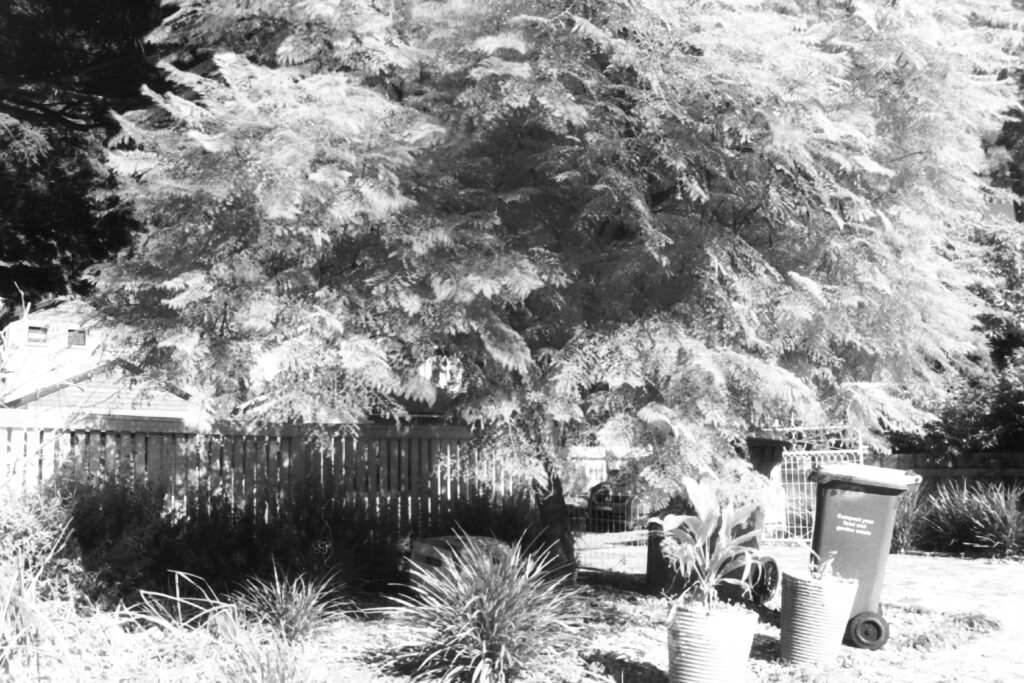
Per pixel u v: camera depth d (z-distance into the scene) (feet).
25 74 41.70
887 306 26.40
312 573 31.89
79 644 22.49
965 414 59.57
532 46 23.02
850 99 24.90
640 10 22.36
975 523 53.26
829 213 25.41
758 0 22.11
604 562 43.42
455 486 41.75
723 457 25.38
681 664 21.90
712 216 25.86
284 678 20.40
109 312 24.66
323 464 39.01
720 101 22.88
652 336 24.35
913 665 26.25
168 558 30.58
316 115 20.17
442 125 24.49
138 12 39.17
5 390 27.02
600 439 25.36
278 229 21.63
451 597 24.25
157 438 35.91
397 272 23.26
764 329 25.71
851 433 32.96
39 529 26.78
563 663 24.06
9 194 50.49
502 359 24.13
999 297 55.57
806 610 25.41
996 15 26.91
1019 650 28.50
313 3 22.48
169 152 21.88
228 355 23.11
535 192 25.00
